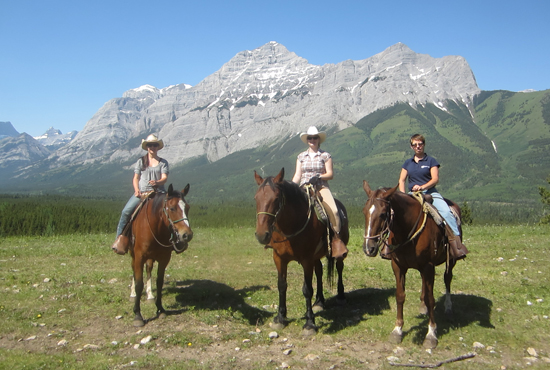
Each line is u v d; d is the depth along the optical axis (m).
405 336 6.36
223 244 16.22
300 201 6.71
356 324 6.96
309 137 7.54
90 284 9.77
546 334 6.34
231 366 5.47
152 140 8.09
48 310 7.71
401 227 6.07
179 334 6.54
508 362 5.50
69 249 14.92
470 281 9.43
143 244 7.20
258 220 6.04
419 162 7.09
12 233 28.11
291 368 5.39
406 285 9.33
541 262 10.98
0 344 6.23
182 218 6.84
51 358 5.66
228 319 7.33
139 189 8.20
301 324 7.00
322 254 7.35
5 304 8.04
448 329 6.63
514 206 164.12
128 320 7.27
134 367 5.42
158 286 7.47
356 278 10.28
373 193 5.92
